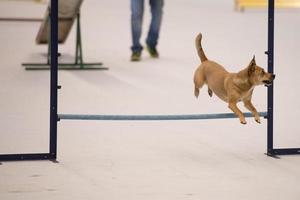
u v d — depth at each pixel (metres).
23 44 17.17
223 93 7.84
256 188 6.82
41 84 12.32
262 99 11.27
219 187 6.84
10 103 10.70
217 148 8.38
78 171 7.34
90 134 8.97
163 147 8.40
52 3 7.59
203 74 8.23
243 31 19.38
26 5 27.19
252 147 8.44
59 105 10.62
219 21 21.72
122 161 7.75
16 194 6.52
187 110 10.45
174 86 12.39
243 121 7.48
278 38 17.86
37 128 9.19
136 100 11.16
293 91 11.84
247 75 7.56
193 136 8.98
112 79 13.04
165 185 6.89
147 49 15.63
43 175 7.16
